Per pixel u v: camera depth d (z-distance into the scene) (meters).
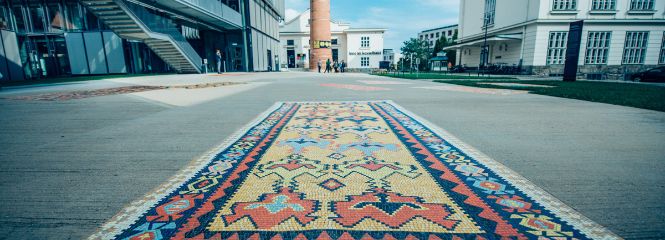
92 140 3.04
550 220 1.42
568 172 2.06
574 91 7.95
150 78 15.41
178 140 3.02
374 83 11.91
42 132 3.42
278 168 2.14
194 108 5.22
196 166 2.22
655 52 21.17
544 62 20.91
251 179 1.94
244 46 25.77
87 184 1.92
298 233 1.32
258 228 1.36
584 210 1.52
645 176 1.99
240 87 9.89
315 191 1.75
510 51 23.78
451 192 1.72
